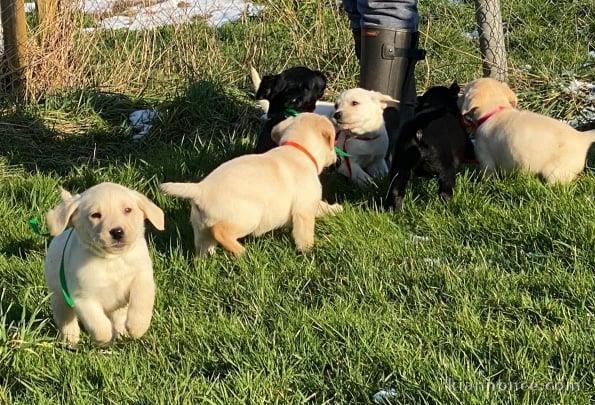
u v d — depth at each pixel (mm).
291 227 3371
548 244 3264
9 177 4047
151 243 3359
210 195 3189
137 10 5461
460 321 2896
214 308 3037
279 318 2920
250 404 2641
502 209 3459
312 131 3408
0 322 2830
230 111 4617
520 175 3615
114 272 2805
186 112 4574
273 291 3078
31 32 4891
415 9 3994
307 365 2768
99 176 3922
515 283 3061
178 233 3357
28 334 2822
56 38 4824
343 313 2922
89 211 2766
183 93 4695
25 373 2760
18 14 4750
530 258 3201
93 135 4496
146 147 4434
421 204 3568
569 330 2830
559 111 4430
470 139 3867
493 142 3684
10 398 2672
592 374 2672
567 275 3055
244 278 3148
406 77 4012
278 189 3266
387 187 3693
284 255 3275
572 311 2922
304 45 4953
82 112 4645
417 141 3521
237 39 5438
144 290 2838
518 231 3330
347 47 4910
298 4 5301
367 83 4004
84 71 4914
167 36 5195
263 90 3979
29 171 4168
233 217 3189
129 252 2811
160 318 2961
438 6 5801
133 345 2867
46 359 2809
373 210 3561
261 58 4953
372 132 3842
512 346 2805
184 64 4914
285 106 3932
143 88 4871
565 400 2590
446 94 3717
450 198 3555
